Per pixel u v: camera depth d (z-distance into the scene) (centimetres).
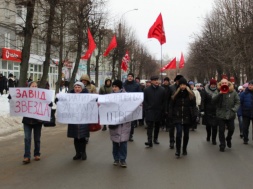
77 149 892
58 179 711
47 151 1002
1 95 3030
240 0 3075
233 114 1055
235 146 1134
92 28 3088
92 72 4734
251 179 725
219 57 3719
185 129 959
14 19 3766
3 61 3959
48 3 2041
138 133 1408
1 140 1180
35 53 4488
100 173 760
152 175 748
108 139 1230
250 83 1173
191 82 1572
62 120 862
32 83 870
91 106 861
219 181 707
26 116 858
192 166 836
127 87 1262
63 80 4028
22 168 799
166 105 1108
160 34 2031
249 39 2972
